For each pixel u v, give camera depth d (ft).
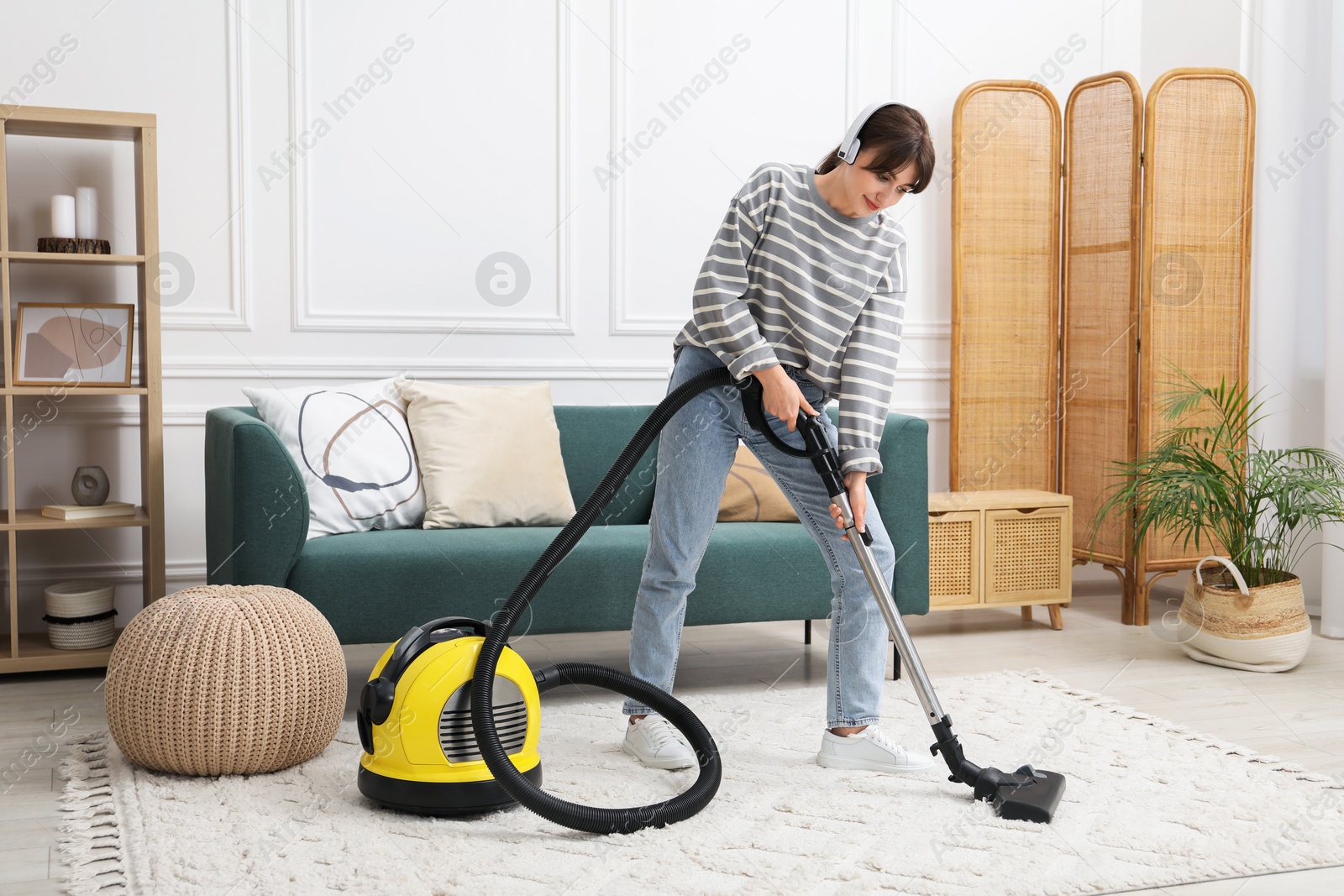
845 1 12.11
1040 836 5.57
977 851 5.37
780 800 6.04
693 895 4.88
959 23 12.59
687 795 5.78
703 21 11.62
